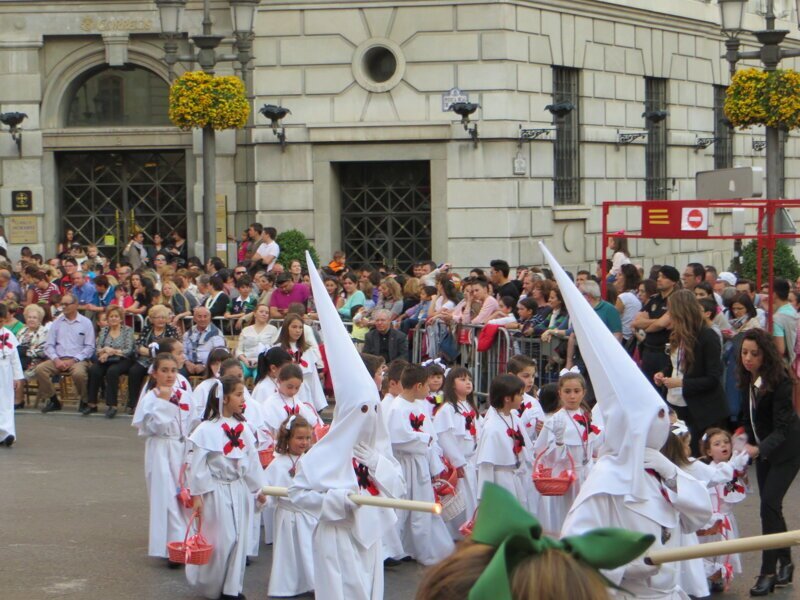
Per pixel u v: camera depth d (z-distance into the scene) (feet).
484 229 81.00
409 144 81.76
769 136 72.13
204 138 75.87
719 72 106.22
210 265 70.69
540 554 7.86
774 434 31.14
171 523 35.81
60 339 61.16
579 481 34.60
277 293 62.28
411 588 33.01
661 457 23.30
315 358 45.42
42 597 32.19
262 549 37.88
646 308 44.78
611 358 23.36
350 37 82.28
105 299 66.85
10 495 43.62
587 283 47.24
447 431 36.40
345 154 82.69
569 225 87.15
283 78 83.30
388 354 55.36
